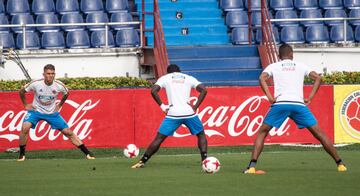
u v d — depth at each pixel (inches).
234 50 2223.2
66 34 2345.0
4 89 1975.9
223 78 2156.7
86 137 1798.7
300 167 1470.2
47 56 2213.3
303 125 1398.9
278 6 2450.8
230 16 2358.5
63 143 1795.0
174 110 1467.8
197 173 1396.4
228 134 1834.4
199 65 2167.8
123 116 1806.1
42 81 1621.6
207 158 1398.9
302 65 1393.9
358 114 1875.0
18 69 2207.2
